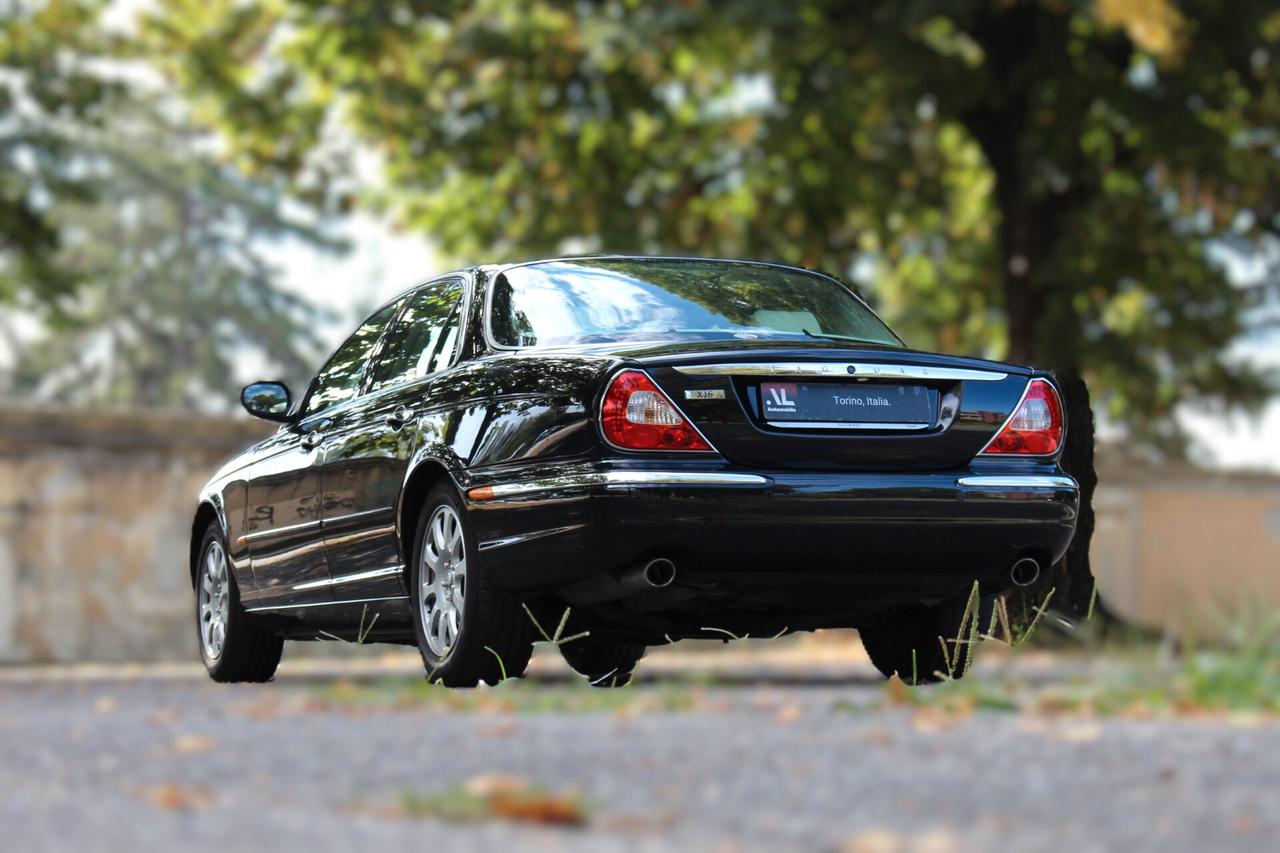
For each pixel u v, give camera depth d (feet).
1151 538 126.41
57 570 102.42
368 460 33.35
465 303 33.04
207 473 106.42
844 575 28.63
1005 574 29.91
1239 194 101.09
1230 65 92.94
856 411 28.73
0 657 100.63
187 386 337.52
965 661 32.99
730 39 92.27
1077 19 93.91
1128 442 132.87
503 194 104.42
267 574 38.32
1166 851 13.87
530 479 28.43
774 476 27.78
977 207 119.03
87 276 130.11
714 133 103.14
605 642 42.29
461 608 29.99
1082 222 99.19
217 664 41.19
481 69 95.86
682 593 28.48
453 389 31.19
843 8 90.22
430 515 30.99
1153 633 84.12
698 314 31.76
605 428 27.71
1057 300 99.81
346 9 94.99
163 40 102.68
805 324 32.37
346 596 34.65
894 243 107.76
